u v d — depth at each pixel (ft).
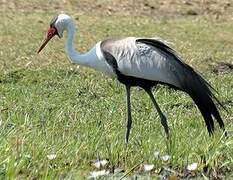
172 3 89.71
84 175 33.14
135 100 53.01
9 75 59.21
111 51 42.29
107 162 35.06
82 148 36.35
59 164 34.45
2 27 76.74
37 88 56.03
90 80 58.49
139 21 82.94
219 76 61.26
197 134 40.75
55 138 38.88
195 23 83.25
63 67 61.98
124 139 40.65
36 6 86.38
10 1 86.94
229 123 47.03
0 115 45.70
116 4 88.48
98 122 44.11
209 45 72.84
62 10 85.87
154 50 41.47
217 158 35.45
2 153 33.45
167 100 52.95
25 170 32.91
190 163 35.22
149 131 42.47
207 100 39.83
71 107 50.72
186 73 40.65
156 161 35.09
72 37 44.32
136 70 41.47
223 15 87.45
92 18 83.05
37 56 65.92
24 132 38.06
